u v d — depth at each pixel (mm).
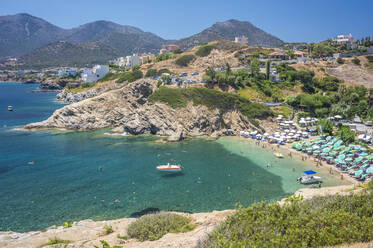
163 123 102375
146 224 29188
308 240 17297
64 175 61031
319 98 119875
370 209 20906
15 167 66125
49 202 47594
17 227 39094
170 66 186750
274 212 21594
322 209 21812
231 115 106188
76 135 101562
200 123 101875
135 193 51625
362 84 154375
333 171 63312
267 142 91188
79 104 116250
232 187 54656
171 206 46312
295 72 150500
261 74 149625
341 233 17719
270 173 62719
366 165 61281
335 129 97562
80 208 45406
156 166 67625
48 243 29016
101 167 66500
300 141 88062
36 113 148250
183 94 108250
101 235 31250
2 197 49469
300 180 57312
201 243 19438
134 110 115500
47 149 82500
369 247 16203
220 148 84500
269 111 110625
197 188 54156
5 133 103375
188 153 79188
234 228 19250
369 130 93562
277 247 16297
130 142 91750
